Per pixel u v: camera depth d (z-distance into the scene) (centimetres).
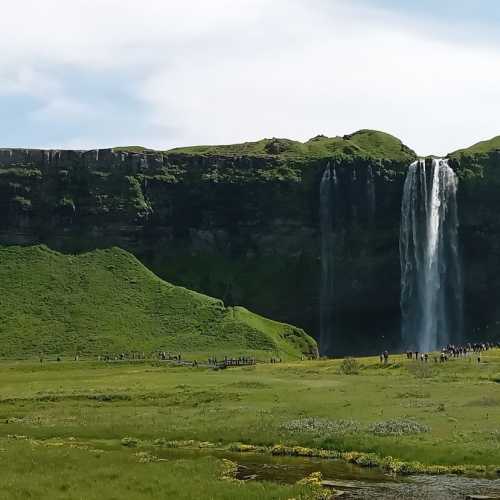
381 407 6569
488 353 12562
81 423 6341
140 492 3806
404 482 4269
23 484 3834
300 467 4700
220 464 4650
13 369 13488
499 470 4478
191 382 9481
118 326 17950
